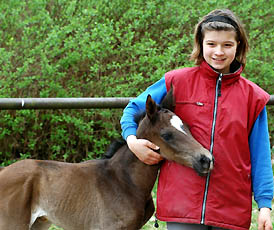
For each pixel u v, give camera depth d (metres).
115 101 4.09
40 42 5.35
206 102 2.34
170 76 2.48
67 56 5.34
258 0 6.14
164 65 5.29
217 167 2.28
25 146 5.65
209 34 2.31
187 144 2.29
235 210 2.29
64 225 2.69
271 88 5.80
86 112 5.34
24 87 5.23
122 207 2.57
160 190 2.43
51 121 5.23
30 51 5.18
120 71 5.65
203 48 2.38
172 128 2.36
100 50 5.36
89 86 5.53
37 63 5.34
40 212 2.71
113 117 5.50
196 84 2.39
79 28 5.23
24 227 2.65
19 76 5.23
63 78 5.57
